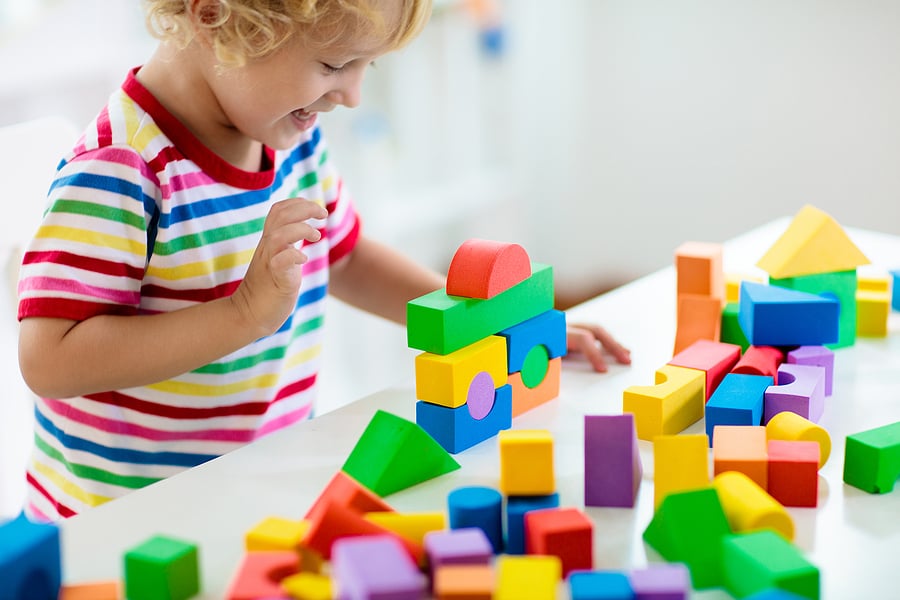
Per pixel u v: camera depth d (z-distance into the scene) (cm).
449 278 79
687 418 80
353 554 50
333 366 193
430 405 77
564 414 82
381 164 190
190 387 94
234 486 71
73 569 61
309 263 104
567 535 59
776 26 197
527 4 218
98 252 83
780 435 73
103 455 96
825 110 196
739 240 121
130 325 81
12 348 100
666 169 221
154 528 66
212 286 94
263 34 80
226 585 60
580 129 229
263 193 97
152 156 87
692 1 205
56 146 99
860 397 84
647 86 217
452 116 210
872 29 186
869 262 94
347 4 77
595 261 238
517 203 229
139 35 162
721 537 60
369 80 192
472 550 54
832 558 61
